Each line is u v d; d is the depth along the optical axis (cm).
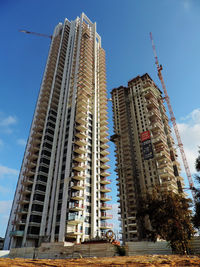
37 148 7381
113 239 3631
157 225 2812
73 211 5597
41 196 6300
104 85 9606
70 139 6762
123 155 10669
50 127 7844
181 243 2556
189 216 2766
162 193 3080
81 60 9081
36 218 5853
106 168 7475
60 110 8219
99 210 6312
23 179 6856
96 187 6700
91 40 10481
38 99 9288
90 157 7069
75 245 3334
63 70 9694
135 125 11425
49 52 10931
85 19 11412
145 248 2797
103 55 10881
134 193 8950
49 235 5409
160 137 9906
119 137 11512
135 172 9750
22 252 3838
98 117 8481
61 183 6141
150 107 11675
